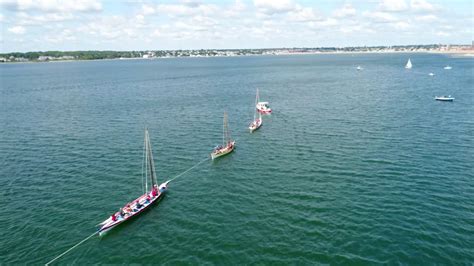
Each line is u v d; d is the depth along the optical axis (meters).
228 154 85.94
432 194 60.69
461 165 72.50
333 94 172.12
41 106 150.25
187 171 75.75
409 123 107.25
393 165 73.75
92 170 76.00
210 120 121.44
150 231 53.88
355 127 105.25
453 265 43.78
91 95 181.75
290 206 58.97
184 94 182.75
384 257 45.56
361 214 55.38
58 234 53.34
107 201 62.62
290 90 192.75
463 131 96.88
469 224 51.75
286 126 111.00
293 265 45.03
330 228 52.12
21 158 83.62
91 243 51.34
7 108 146.50
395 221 53.09
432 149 82.56
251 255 47.19
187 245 50.06
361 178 68.25
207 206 60.41
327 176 70.00
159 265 46.31
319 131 103.00
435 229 50.78
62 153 86.81
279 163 78.56
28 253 49.19
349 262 44.97
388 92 171.50
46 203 62.06
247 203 60.78
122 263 47.09
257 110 134.88
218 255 47.53
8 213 58.84
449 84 193.50
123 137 100.25
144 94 183.50
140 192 65.81
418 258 45.16
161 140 97.38
